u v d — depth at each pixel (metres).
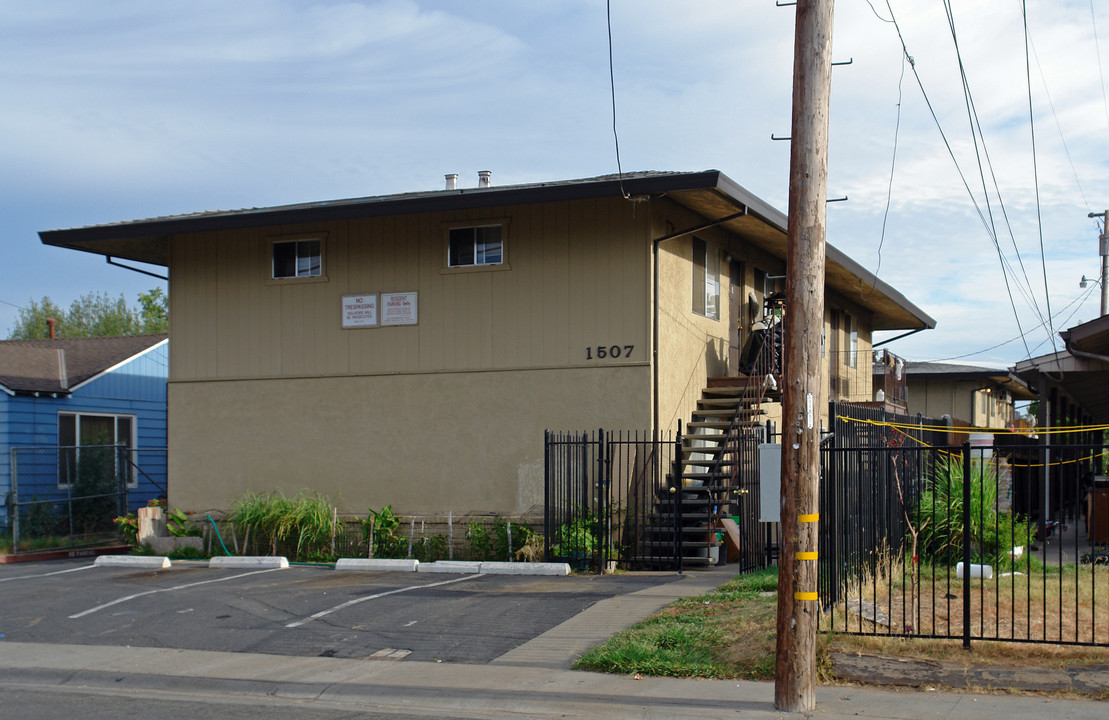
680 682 8.27
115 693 8.90
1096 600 10.41
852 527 10.51
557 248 16.83
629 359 16.23
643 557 15.15
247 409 18.70
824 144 7.65
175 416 19.20
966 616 8.57
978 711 7.16
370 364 17.91
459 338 17.34
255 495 18.45
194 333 19.22
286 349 18.52
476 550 16.36
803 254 7.62
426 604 11.78
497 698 8.03
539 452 16.69
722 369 19.70
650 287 16.22
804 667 7.35
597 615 10.77
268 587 13.45
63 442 22.38
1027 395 46.47
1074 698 7.43
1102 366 18.86
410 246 17.78
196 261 19.30
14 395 21.16
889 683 7.86
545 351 16.78
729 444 17.19
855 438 14.18
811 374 7.58
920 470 13.77
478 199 15.93
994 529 12.62
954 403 38.41
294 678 8.94
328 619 11.17
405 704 8.16
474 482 17.05
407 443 17.55
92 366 23.83
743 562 13.60
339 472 17.97
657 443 15.12
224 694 8.75
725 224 19.36
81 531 21.50
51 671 9.61
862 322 30.11
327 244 18.36
